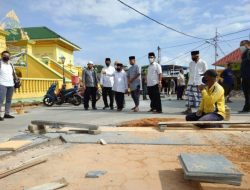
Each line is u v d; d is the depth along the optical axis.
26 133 6.20
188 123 6.23
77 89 15.10
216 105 6.48
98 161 4.14
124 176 3.54
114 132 6.09
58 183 3.30
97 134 5.88
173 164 3.96
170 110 11.11
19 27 22.66
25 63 20.69
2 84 9.09
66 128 6.44
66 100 14.97
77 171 3.75
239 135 5.63
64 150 4.75
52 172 3.73
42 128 6.26
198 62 9.30
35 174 3.67
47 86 17.84
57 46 29.97
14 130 6.96
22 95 15.45
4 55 9.18
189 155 3.65
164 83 27.84
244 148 4.72
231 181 3.05
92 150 4.73
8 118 9.42
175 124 6.29
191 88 9.45
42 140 5.41
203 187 3.14
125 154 4.47
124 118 8.77
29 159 4.22
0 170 3.77
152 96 10.22
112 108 12.41
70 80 22.14
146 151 4.63
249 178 3.39
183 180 3.40
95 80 12.28
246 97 9.42
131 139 5.41
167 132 6.00
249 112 9.48
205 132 5.94
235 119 7.70
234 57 23.67
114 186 3.25
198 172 3.10
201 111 6.72
